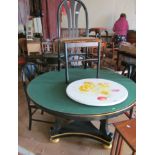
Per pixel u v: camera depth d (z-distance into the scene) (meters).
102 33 5.05
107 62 4.32
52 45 3.70
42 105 1.29
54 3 4.04
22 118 2.28
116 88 1.52
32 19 3.98
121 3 5.10
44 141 1.89
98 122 2.17
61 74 2.01
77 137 1.94
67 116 1.20
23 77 1.81
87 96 1.37
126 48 3.50
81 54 2.24
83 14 5.06
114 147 1.28
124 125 1.12
